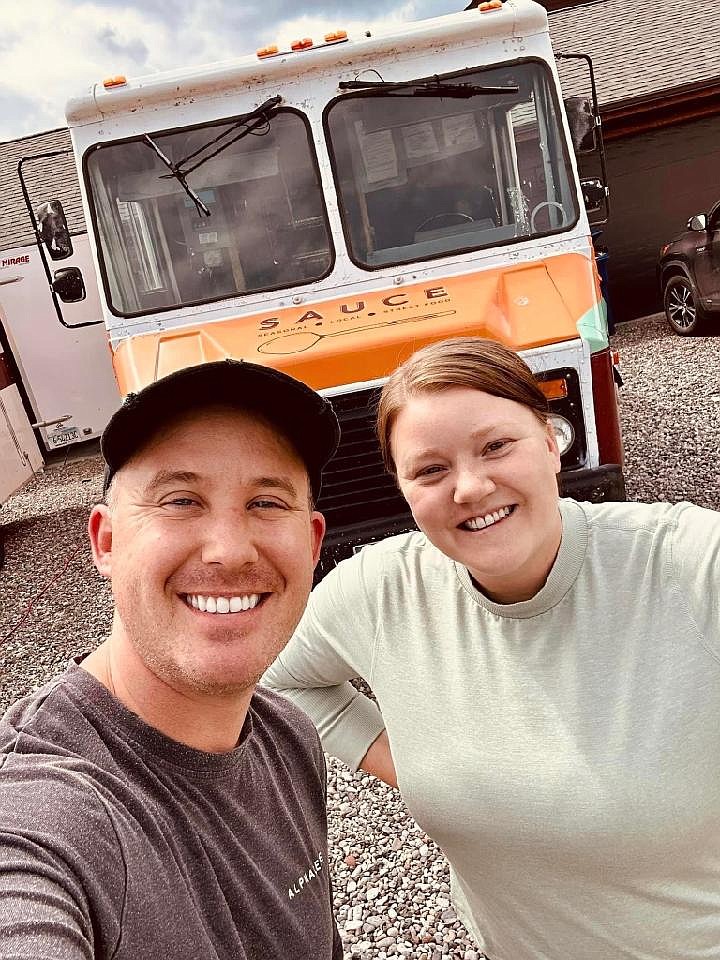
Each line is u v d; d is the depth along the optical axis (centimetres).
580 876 132
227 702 103
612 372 362
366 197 397
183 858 94
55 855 81
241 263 400
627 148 1187
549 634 131
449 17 395
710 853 129
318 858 116
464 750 136
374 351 343
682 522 132
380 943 238
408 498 134
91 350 874
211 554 97
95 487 877
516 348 342
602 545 133
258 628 101
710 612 124
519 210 402
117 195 396
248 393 100
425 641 144
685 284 975
